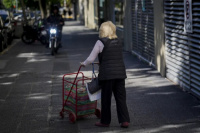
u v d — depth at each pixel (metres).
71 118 6.30
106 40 5.82
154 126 6.00
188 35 8.08
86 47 18.33
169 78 9.68
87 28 36.88
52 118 6.64
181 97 7.79
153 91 8.41
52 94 8.45
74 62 13.27
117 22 19.67
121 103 5.96
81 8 51.09
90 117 6.65
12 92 8.80
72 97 6.36
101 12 29.58
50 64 12.97
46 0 42.44
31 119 6.62
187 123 6.10
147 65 12.04
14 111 7.17
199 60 7.59
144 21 12.68
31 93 8.62
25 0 44.00
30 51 17.34
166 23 9.80
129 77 10.15
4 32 18.33
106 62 5.81
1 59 14.62
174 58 9.20
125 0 15.88
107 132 5.80
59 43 15.97
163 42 10.04
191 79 8.01
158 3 10.37
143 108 7.08
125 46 16.34
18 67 12.49
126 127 5.97
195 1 7.66
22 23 25.88
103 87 5.92
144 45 12.88
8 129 6.11
